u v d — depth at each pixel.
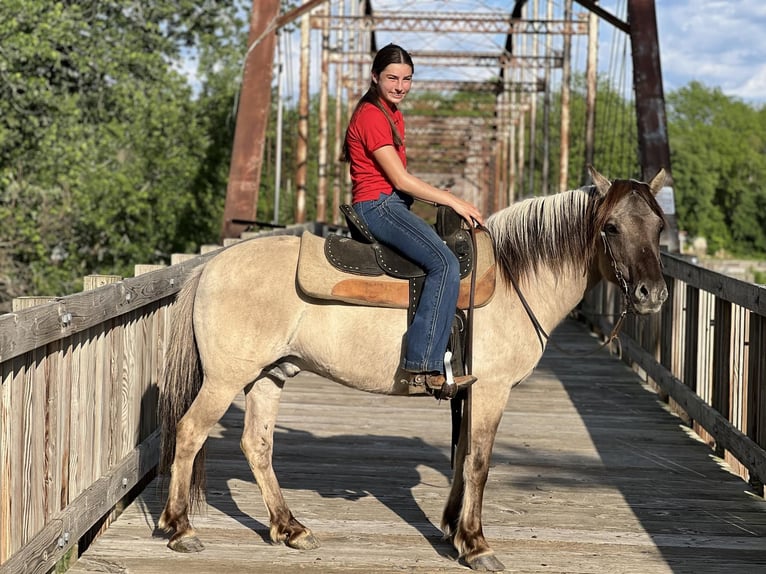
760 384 5.56
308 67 18.09
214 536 4.68
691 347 7.54
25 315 3.48
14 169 16.20
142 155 17.52
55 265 16.52
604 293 12.84
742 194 77.00
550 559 4.47
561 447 6.84
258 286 4.20
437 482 5.77
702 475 6.09
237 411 7.82
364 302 4.15
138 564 4.28
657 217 4.09
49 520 3.91
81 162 16.12
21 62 16.38
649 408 8.38
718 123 87.75
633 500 5.49
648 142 12.17
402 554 4.48
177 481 4.37
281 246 4.34
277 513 4.55
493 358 4.25
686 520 5.12
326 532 4.77
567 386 9.45
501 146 36.88
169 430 4.40
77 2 19.48
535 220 4.38
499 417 4.32
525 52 24.50
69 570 4.19
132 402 5.24
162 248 18.19
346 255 4.21
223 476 5.79
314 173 29.06
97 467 4.62
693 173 76.31
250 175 12.63
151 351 5.67
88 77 18.75
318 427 7.28
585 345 12.45
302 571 4.24
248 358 4.20
